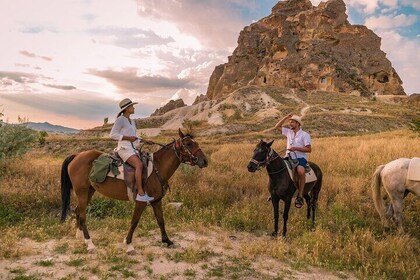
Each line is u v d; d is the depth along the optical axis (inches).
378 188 352.2
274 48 6387.8
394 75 6181.1
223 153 880.3
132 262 251.6
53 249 271.3
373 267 269.0
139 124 5654.5
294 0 7805.1
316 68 5516.7
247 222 350.0
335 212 356.8
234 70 7327.8
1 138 551.5
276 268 259.3
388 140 927.7
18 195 385.7
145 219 351.9
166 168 281.9
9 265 238.4
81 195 277.0
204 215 365.7
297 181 324.5
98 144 1685.5
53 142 1685.5
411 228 345.4
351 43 6348.4
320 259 277.0
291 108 3996.1
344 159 659.4
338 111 3710.6
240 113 4128.9
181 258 264.1
